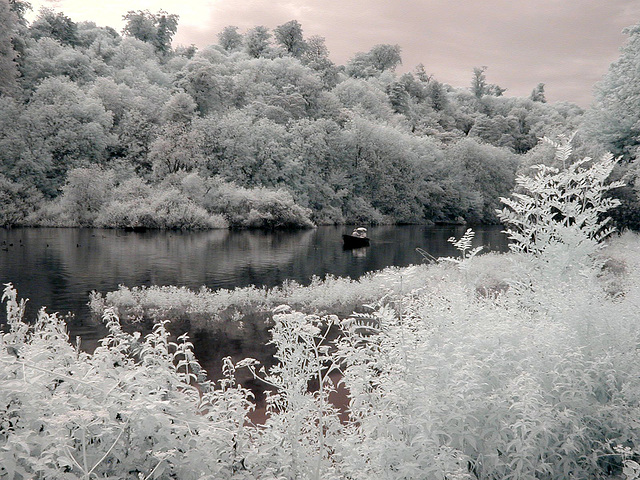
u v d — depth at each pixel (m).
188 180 45.25
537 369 3.09
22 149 45.91
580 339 3.46
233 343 8.64
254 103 70.75
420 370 2.79
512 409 2.77
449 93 128.88
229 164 54.88
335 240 34.31
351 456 2.59
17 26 64.44
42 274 16.44
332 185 61.75
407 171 65.44
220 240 32.06
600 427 3.08
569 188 5.12
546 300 4.19
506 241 35.81
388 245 31.62
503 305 4.34
